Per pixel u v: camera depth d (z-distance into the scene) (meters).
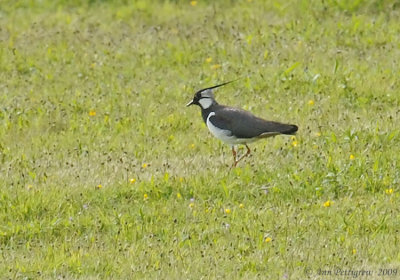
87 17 23.98
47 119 17.94
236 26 22.42
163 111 18.16
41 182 14.97
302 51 20.80
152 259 12.36
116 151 16.34
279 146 16.06
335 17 22.53
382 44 21.12
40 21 23.83
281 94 18.73
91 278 11.82
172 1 24.64
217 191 14.41
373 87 18.53
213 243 12.85
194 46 21.48
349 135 16.00
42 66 21.09
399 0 22.89
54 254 12.61
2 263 12.43
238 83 19.41
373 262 12.07
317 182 14.43
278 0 23.66
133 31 22.89
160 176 15.02
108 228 13.45
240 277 11.77
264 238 12.87
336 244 12.61
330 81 18.94
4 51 21.84
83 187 14.60
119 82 19.97
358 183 14.37
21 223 13.62
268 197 14.16
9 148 16.66
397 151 15.50
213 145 16.44
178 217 13.67
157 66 20.77
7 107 18.69
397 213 13.52
